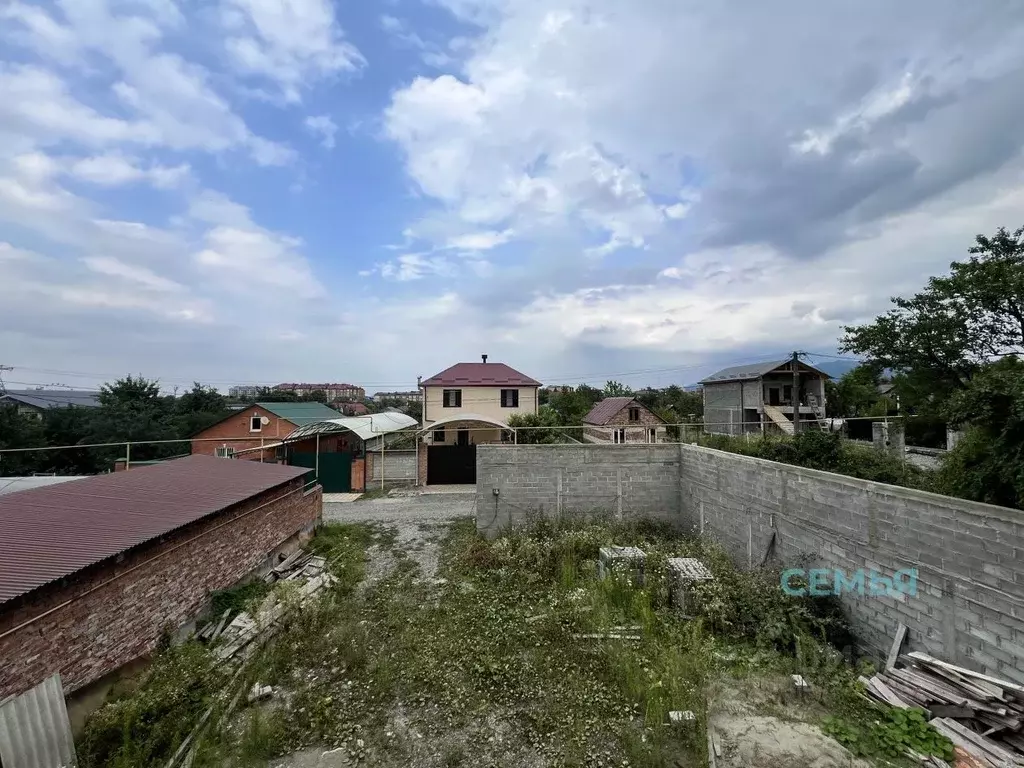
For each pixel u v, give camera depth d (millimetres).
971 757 3756
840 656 5438
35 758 4035
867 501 5660
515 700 5066
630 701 4926
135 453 23109
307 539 11039
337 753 4422
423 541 11133
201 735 4633
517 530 10953
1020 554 4016
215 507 7266
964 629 4477
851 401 27672
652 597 7113
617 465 11320
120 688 5215
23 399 36344
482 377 25938
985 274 9742
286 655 6020
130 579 5605
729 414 28641
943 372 11055
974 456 5734
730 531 8898
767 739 4168
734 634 6082
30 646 4344
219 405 36625
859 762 3850
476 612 7039
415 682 5422
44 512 6375
